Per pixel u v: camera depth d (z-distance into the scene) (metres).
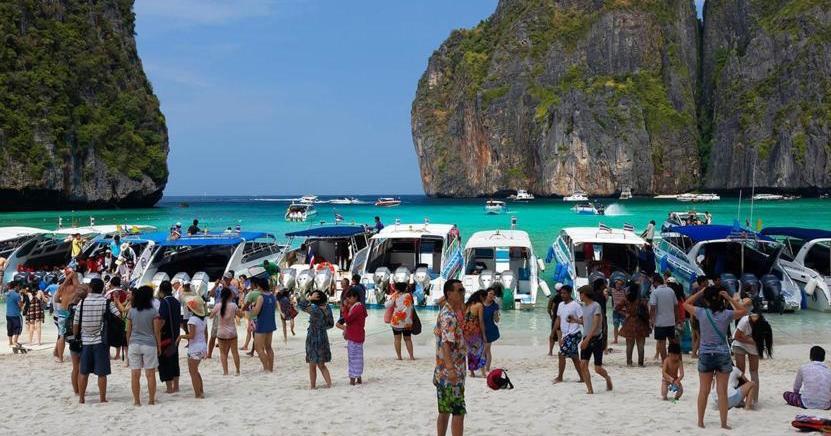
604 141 143.25
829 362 13.74
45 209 90.56
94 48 101.69
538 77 160.00
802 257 21.73
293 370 13.52
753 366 9.80
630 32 158.38
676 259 24.98
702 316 8.65
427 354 15.44
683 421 9.11
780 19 147.62
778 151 131.25
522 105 158.25
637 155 144.12
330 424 9.27
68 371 13.46
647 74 157.12
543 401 10.40
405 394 11.08
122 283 21.64
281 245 30.47
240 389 11.72
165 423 9.47
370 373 13.12
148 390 10.93
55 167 87.25
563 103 147.62
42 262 27.27
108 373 10.70
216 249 25.84
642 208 93.44
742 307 9.02
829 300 19.92
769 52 146.75
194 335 11.02
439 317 7.61
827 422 8.45
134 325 10.44
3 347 16.48
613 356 14.64
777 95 139.12
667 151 149.50
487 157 164.38
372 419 9.48
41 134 86.88
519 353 15.34
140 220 71.06
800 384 9.95
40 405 10.64
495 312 12.76
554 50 161.50
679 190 149.50
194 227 28.66
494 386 9.67
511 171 158.50
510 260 24.52
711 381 8.69
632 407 9.94
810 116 129.62
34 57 91.56
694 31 167.50
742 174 139.25
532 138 153.25
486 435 8.62
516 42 167.88
